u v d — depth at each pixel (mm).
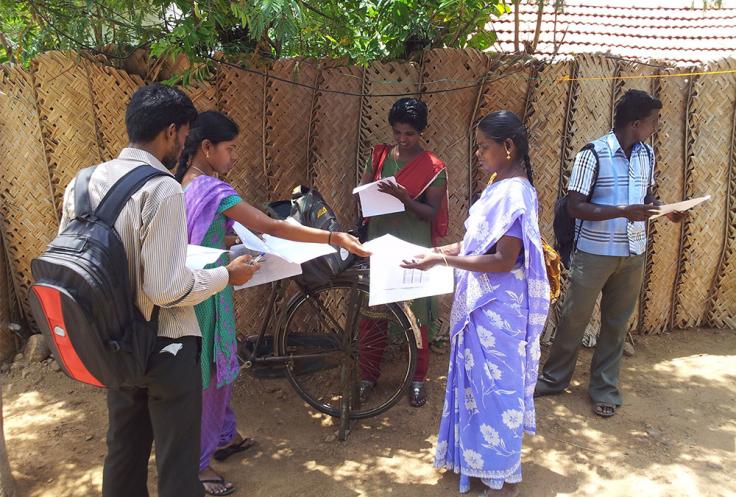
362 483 2869
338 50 3977
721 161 4348
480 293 2578
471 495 2766
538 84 3928
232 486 2809
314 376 3918
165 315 1994
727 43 4496
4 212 3963
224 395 2748
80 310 1727
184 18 3416
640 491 2781
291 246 2799
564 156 4109
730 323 4652
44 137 3801
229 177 3869
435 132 3957
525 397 2713
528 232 2457
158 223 1830
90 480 2871
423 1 3758
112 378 1847
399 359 4121
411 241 3449
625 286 3377
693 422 3377
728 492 2773
